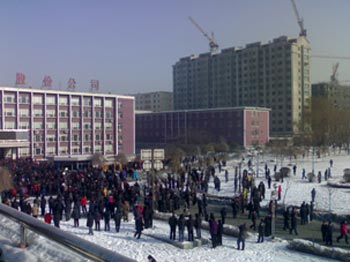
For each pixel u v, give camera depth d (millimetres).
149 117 117938
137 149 119500
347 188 41406
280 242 25359
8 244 6145
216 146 82938
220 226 24297
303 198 37344
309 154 77125
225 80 146875
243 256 22266
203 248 23828
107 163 65188
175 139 103500
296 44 131625
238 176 46688
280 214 33562
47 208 32000
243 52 141375
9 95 74875
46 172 43469
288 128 129625
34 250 5816
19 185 36000
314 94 150250
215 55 150250
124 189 36031
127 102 91375
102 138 86812
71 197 32688
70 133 81938
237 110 99375
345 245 24688
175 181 44719
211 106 151500
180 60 162750
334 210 32781
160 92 176875
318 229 28891
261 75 136750
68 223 28953
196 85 156625
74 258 5336
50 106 79750
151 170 37188
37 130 77812
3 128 73812
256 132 101562
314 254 22688
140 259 20828
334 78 171125
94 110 85625
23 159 60531
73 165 60844
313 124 92812
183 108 161250
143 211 27891
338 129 91000
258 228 26656
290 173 50906
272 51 134000
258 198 33531
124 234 26234
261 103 136625
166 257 21625
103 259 3588
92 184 35594
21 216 5438
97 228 26984
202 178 46094
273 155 75688
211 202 38969
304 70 133750
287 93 130500
